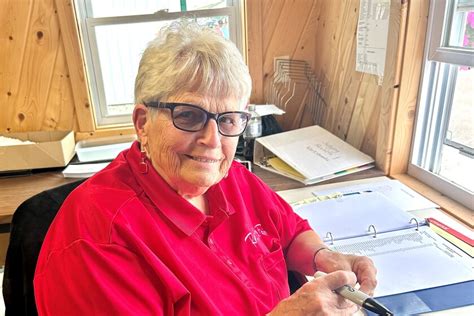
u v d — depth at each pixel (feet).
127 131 6.64
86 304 2.19
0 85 6.01
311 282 2.49
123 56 6.66
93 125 6.51
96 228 2.40
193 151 2.67
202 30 2.71
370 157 5.42
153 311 2.32
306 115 7.13
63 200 2.94
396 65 4.70
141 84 2.66
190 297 2.49
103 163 5.69
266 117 6.38
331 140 5.80
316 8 6.60
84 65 6.22
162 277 2.40
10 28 5.80
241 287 2.80
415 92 4.83
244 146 5.94
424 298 2.76
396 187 4.70
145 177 2.75
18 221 2.75
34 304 2.54
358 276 2.98
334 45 6.18
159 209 2.69
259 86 6.84
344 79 5.98
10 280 2.66
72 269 2.25
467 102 4.30
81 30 6.28
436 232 3.62
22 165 5.45
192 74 2.53
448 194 4.49
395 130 4.97
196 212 2.80
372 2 5.03
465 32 4.20
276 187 4.92
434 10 4.41
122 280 2.29
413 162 5.06
